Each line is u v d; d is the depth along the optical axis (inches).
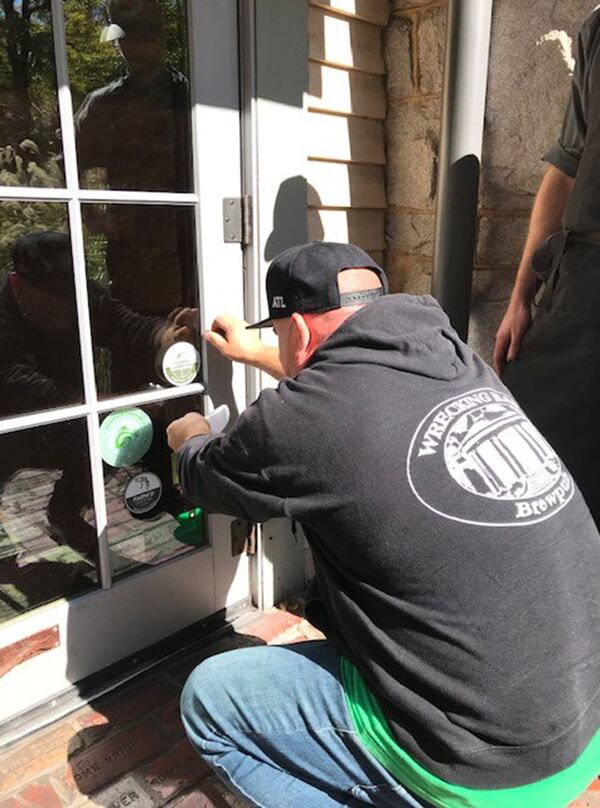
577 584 46.1
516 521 44.6
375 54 92.8
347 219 95.1
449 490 44.6
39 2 61.6
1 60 61.5
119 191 69.8
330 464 45.8
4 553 72.0
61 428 71.2
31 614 71.8
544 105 82.2
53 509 73.1
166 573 81.5
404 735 45.2
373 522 44.8
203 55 71.6
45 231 66.2
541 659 43.4
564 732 43.6
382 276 55.9
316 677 51.1
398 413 46.4
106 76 67.1
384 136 97.2
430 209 94.3
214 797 65.5
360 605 47.9
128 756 69.6
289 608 92.6
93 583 77.0
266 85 76.1
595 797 66.5
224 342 75.9
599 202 63.0
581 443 65.9
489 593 43.6
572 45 79.0
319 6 83.9
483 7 80.5
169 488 81.4
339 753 49.3
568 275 66.6
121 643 79.3
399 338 49.1
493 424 47.9
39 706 73.7
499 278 91.0
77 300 68.6
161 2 69.1
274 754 52.6
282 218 81.3
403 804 48.4
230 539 87.2
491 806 44.3
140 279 73.8
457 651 43.4
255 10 73.2
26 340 67.1
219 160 75.8
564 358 66.6
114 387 74.2
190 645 84.7
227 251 78.8
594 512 66.7
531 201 85.9
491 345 93.9
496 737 43.1
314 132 87.2
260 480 49.0
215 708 53.7
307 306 52.9
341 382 47.6
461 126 83.6
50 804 64.2
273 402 48.9
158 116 72.0
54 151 65.3
